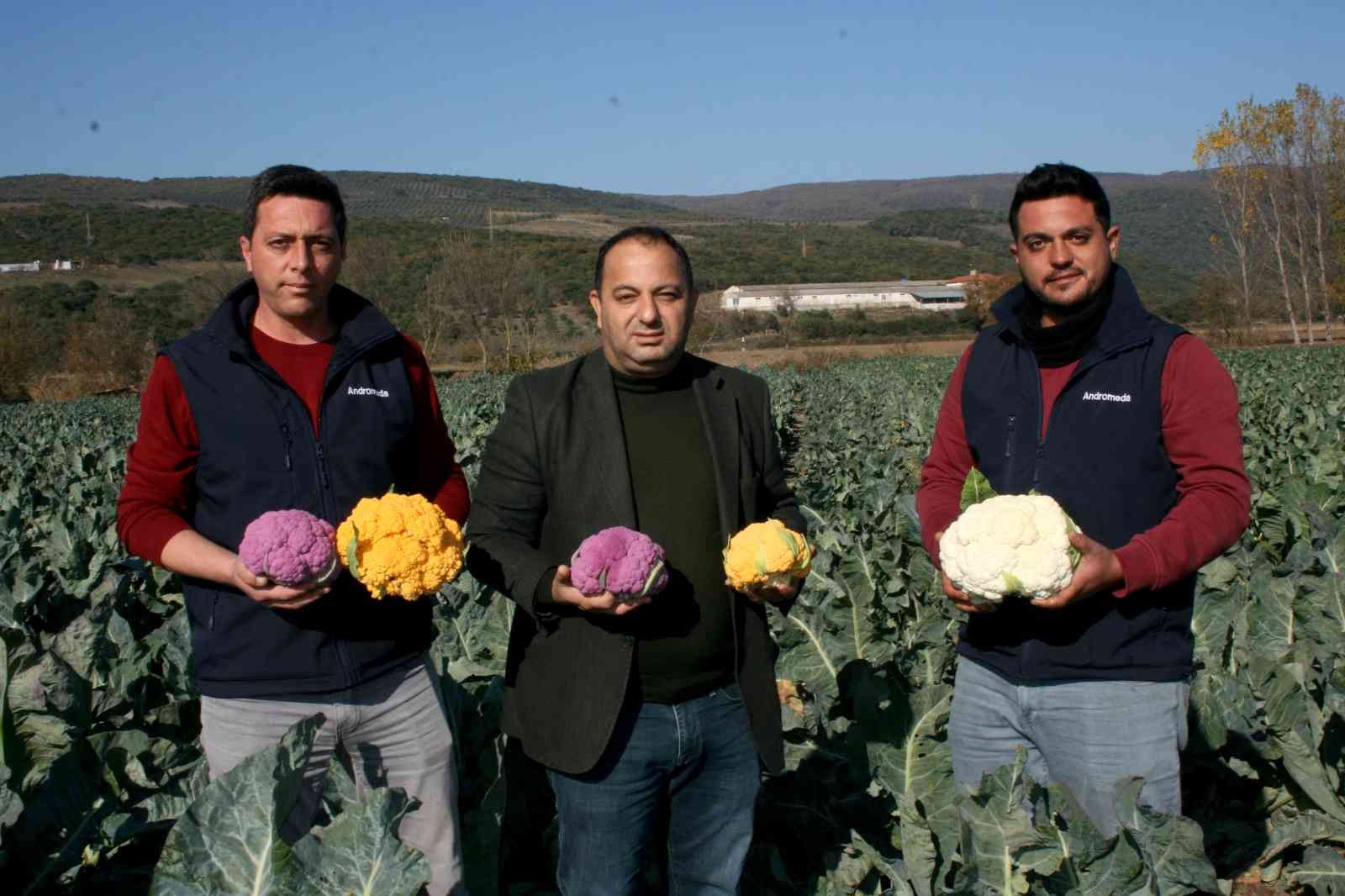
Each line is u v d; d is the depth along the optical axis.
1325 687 4.29
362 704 3.02
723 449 3.10
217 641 2.94
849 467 14.37
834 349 77.38
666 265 2.91
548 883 4.01
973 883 3.12
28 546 7.39
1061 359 3.11
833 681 4.49
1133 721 3.02
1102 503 3.03
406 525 2.79
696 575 3.04
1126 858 3.03
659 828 3.68
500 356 61.56
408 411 3.15
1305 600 5.00
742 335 94.81
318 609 2.93
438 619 5.52
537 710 3.06
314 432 3.00
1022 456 3.19
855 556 5.69
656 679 3.01
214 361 2.93
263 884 2.51
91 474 13.21
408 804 2.69
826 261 160.62
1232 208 59.28
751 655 3.13
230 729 2.96
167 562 2.85
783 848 4.21
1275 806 4.46
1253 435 13.02
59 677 3.81
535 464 3.09
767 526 2.95
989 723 3.29
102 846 3.63
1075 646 3.03
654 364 2.99
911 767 3.80
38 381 54.62
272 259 2.88
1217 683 4.38
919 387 29.91
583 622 3.01
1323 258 56.47
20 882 3.33
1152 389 2.98
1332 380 25.28
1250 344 60.06
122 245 105.31
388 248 66.06
